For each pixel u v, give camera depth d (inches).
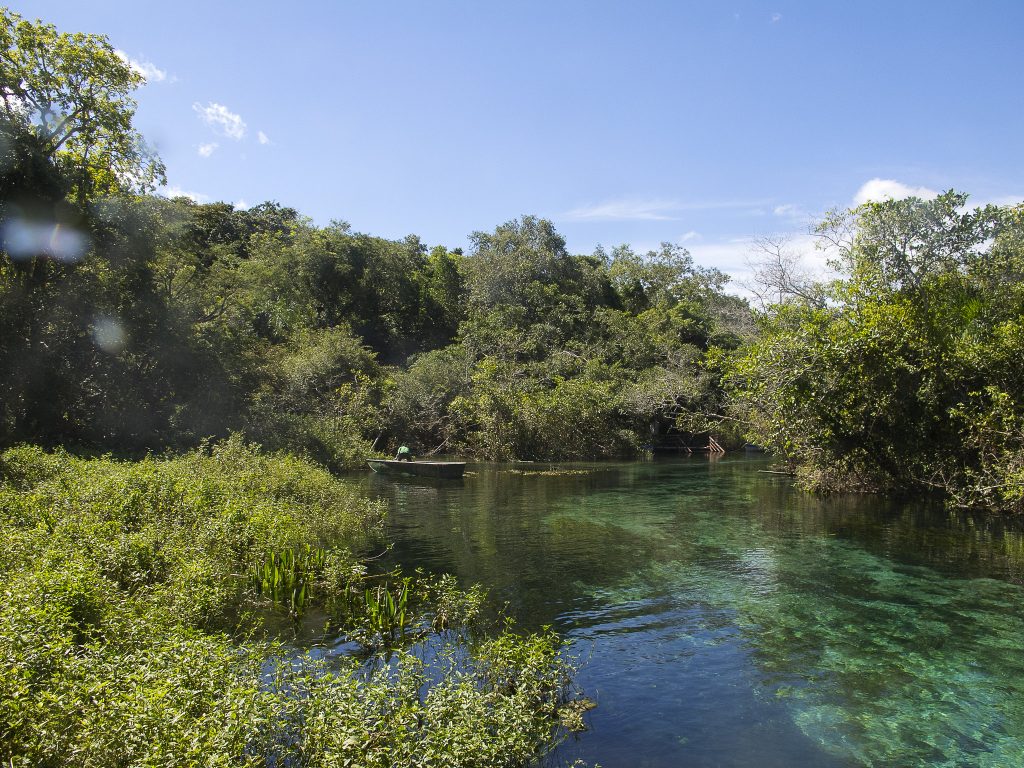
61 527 331.3
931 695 246.1
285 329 1470.2
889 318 641.0
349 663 260.8
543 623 322.0
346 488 677.9
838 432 694.5
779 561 443.8
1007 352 605.3
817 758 201.9
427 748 163.3
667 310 2166.6
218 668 187.9
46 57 806.5
